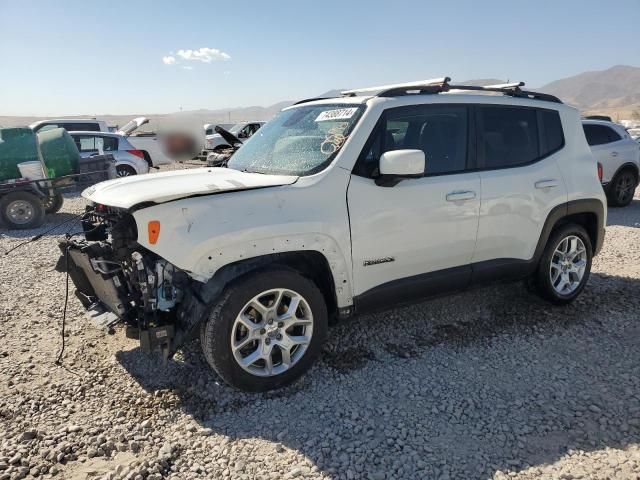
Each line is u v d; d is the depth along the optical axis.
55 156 10.08
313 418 3.16
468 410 3.22
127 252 3.20
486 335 4.33
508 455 2.79
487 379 3.61
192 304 3.23
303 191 3.43
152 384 3.60
